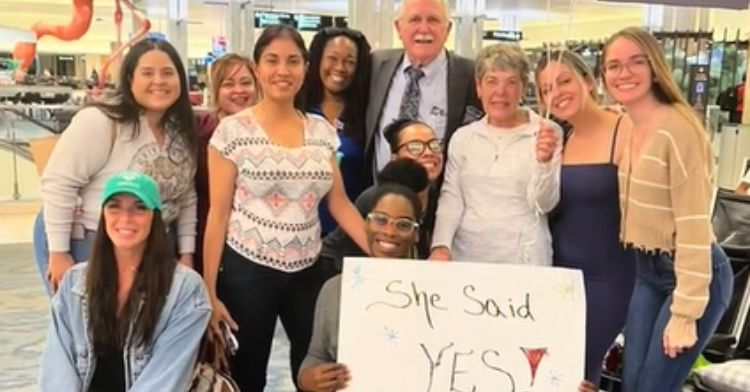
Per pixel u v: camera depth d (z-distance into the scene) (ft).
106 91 9.71
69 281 7.07
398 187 6.86
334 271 7.80
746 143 20.85
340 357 5.70
